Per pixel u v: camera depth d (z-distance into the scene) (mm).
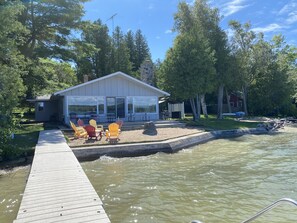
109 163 11922
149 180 9148
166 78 28312
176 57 27578
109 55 51156
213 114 42469
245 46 37656
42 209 5016
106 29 50969
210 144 17453
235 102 45750
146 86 25281
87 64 39219
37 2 25438
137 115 24969
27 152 12250
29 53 25984
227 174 9836
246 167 10891
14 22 13680
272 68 37781
